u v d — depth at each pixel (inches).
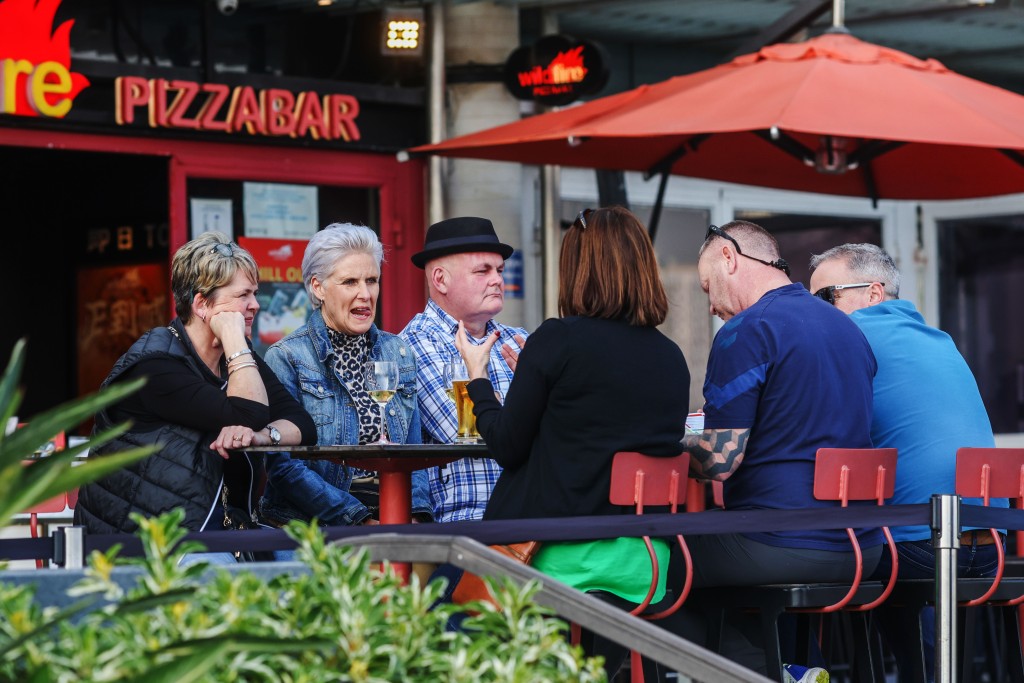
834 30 767.7
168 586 269.7
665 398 471.8
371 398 560.7
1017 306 1222.9
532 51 943.7
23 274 1129.4
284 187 972.6
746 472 512.1
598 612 334.6
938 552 479.5
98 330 1093.8
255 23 956.0
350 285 569.6
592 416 463.2
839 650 822.5
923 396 567.2
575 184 1088.2
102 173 1074.1
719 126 681.0
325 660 265.4
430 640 283.1
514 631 287.1
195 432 497.7
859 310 593.3
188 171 927.0
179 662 227.3
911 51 1146.0
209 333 520.4
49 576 306.0
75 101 882.1
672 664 331.6
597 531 452.1
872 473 500.7
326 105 966.4
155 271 1041.5
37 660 249.8
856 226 1213.7
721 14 1024.2
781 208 1182.3
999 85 1257.4
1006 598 542.9
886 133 669.3
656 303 476.1
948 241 1238.3
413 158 1021.8
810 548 496.4
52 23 868.6
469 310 602.9
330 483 575.8
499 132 784.9
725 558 501.0
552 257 1045.8
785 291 527.8
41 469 257.8
